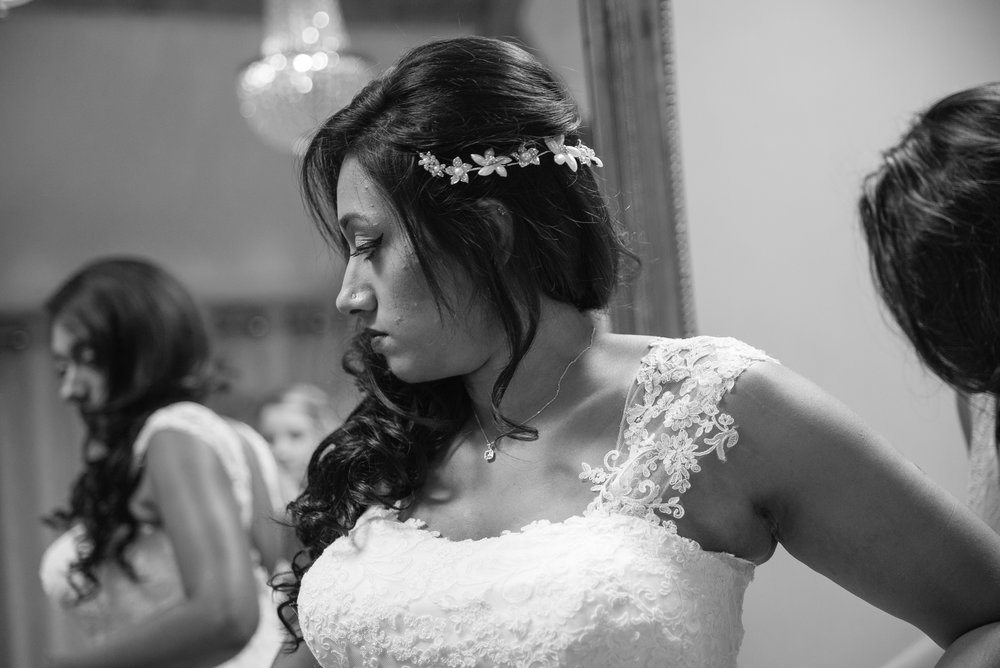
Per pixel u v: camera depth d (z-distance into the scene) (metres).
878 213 1.76
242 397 2.53
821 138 1.93
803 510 1.09
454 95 1.12
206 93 2.65
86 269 2.45
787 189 1.92
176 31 2.64
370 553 1.18
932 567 1.05
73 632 2.46
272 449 2.51
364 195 1.14
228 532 2.01
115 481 2.14
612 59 1.94
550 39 2.00
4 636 2.44
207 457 2.10
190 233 2.64
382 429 1.27
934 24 1.97
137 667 1.95
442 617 1.08
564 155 1.13
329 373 2.62
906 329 1.70
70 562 2.20
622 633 1.02
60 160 2.64
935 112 1.67
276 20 2.54
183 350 2.40
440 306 1.12
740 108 1.94
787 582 1.87
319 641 1.19
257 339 2.60
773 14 1.96
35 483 2.48
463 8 2.24
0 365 2.52
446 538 1.18
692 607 1.06
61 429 2.48
